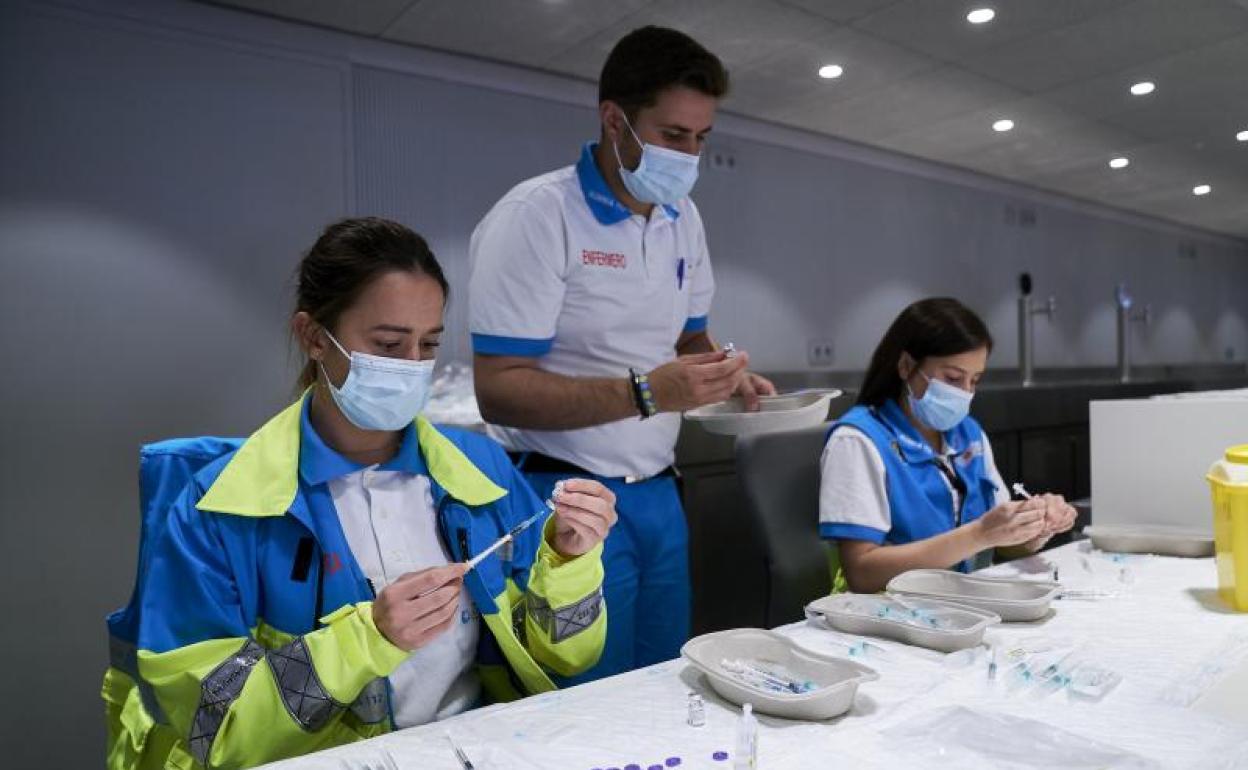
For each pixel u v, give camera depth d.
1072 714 0.88
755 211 4.54
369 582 1.02
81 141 2.70
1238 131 4.65
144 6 2.81
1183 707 0.89
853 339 5.05
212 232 2.94
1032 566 1.56
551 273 1.50
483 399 1.51
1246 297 9.05
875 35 3.29
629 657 1.57
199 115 2.91
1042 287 6.38
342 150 3.22
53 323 2.66
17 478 2.60
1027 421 3.86
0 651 2.57
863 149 5.01
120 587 2.77
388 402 1.00
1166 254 7.83
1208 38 3.35
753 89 3.93
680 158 1.48
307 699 0.86
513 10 3.03
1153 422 1.74
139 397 2.81
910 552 1.47
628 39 1.46
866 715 0.88
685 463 2.80
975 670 1.01
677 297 1.69
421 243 1.03
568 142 3.86
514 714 0.90
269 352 3.06
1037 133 4.70
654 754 0.79
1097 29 3.26
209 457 1.10
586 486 1.05
